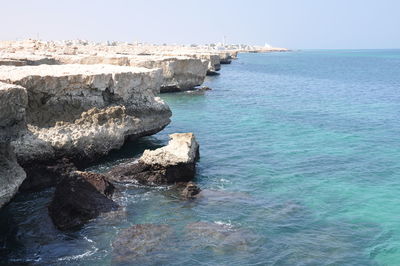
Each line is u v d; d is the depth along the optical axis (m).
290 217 16.91
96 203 16.91
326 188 20.20
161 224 16.02
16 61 31.22
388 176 22.02
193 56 78.88
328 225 16.28
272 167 23.28
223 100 48.22
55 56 42.41
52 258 13.68
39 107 20.70
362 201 18.67
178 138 20.77
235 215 16.95
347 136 30.73
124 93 24.55
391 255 14.18
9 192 14.65
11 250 14.11
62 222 15.68
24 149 18.77
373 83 72.25
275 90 60.50
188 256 13.88
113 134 22.88
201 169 22.66
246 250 14.29
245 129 32.66
